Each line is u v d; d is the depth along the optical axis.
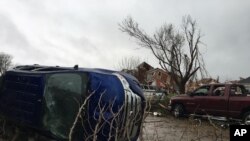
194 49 38.97
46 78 6.82
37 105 6.72
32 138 6.87
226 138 10.38
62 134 6.40
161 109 16.38
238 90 14.88
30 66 8.02
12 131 7.42
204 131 9.70
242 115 14.34
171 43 39.66
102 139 6.20
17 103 7.19
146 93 7.00
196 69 38.81
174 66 38.62
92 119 6.29
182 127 11.22
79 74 6.64
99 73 6.65
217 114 15.15
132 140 6.66
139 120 6.78
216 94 15.39
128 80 6.89
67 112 6.48
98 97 6.42
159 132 10.49
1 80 7.77
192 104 16.16
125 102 6.41
